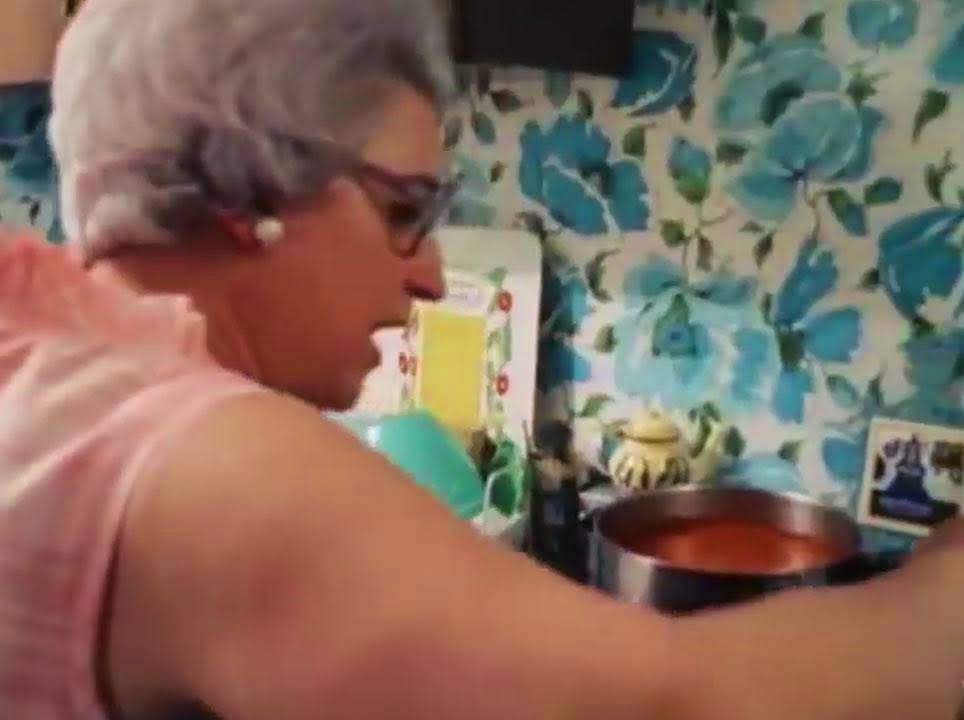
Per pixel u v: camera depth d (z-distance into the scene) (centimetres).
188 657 63
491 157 163
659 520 147
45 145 184
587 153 157
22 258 78
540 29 142
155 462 64
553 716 59
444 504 66
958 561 70
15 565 65
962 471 143
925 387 145
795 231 148
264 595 61
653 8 151
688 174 152
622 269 158
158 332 75
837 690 61
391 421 150
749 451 155
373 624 60
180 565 62
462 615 60
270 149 77
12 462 67
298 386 85
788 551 141
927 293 143
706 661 60
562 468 163
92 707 66
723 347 154
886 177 143
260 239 79
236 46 77
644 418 155
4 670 65
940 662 64
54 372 69
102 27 80
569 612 60
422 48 82
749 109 148
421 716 59
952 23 137
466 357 165
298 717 60
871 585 68
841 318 148
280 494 62
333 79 78
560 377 164
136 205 79
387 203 84
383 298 86
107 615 65
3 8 145
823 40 143
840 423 150
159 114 78
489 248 163
